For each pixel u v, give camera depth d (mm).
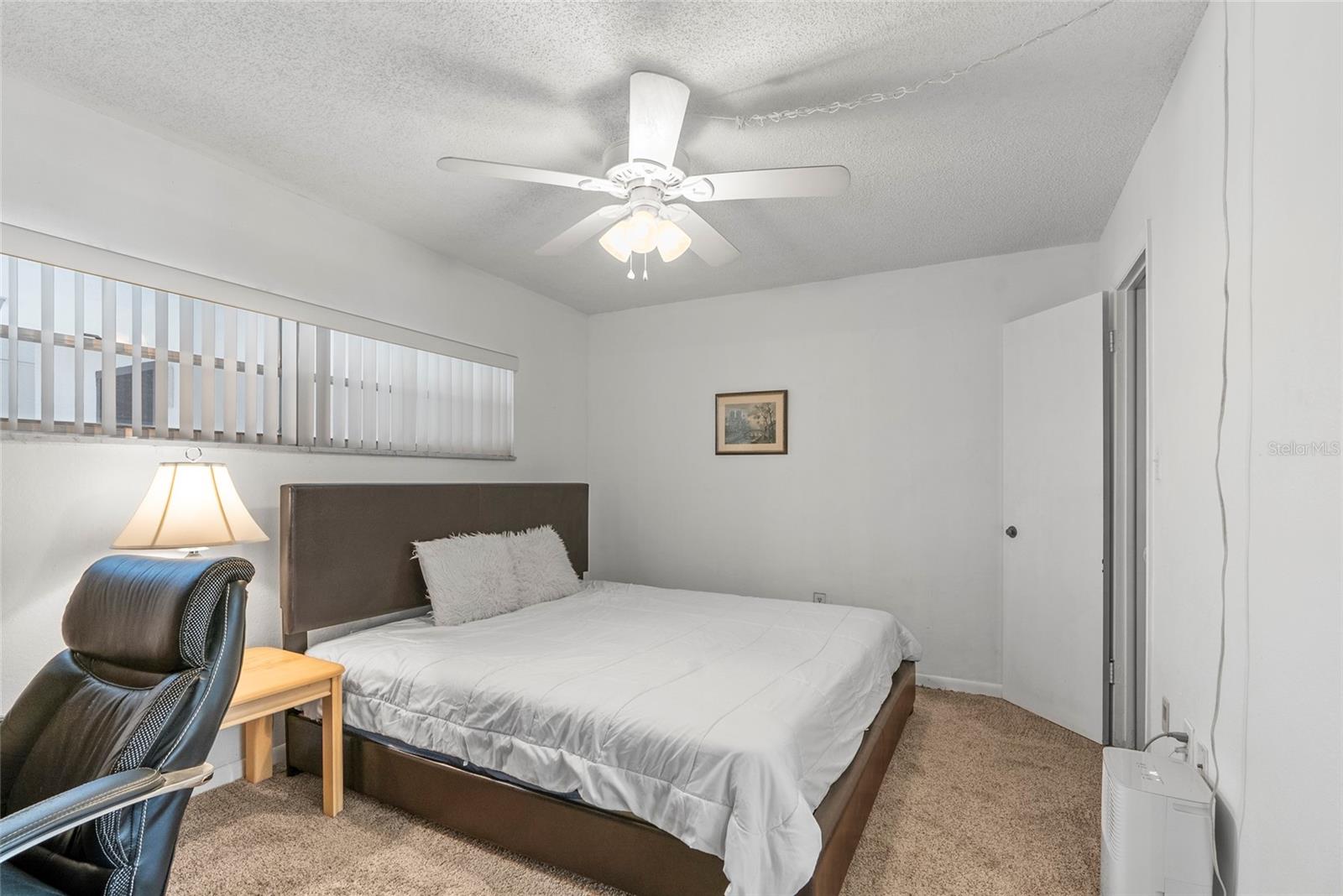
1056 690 3088
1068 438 3059
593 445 4746
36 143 1979
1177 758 1870
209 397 2428
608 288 4145
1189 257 1840
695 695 1896
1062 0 1633
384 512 2916
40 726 1499
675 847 1671
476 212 2941
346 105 2109
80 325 2094
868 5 1639
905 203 2875
